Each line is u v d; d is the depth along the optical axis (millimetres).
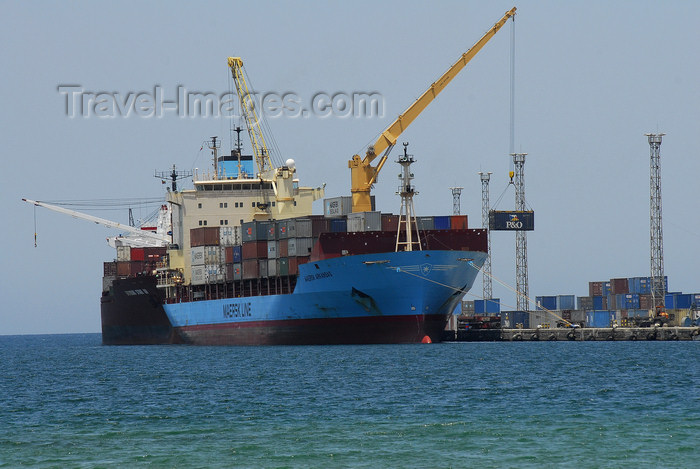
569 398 122312
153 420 111062
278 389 136750
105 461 88750
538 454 88562
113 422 110438
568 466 84250
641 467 83688
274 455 89875
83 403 129500
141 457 90125
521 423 103500
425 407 115750
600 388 132375
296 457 88938
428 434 98000
